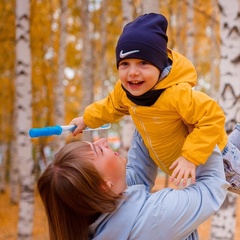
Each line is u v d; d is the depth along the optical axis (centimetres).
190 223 184
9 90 1346
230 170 211
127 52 195
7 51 1208
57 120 1165
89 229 192
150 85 196
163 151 215
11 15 1140
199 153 190
